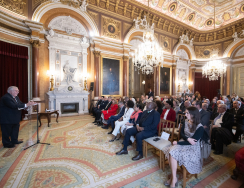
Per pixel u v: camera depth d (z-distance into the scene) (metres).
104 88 9.37
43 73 7.53
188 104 4.27
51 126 5.79
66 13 8.07
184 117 4.05
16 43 6.71
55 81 7.84
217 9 11.60
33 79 7.15
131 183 2.35
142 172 2.67
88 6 8.62
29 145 3.85
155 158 3.23
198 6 11.30
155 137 3.19
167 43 12.45
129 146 3.88
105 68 9.39
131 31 10.20
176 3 10.88
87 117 7.62
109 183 2.34
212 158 3.25
